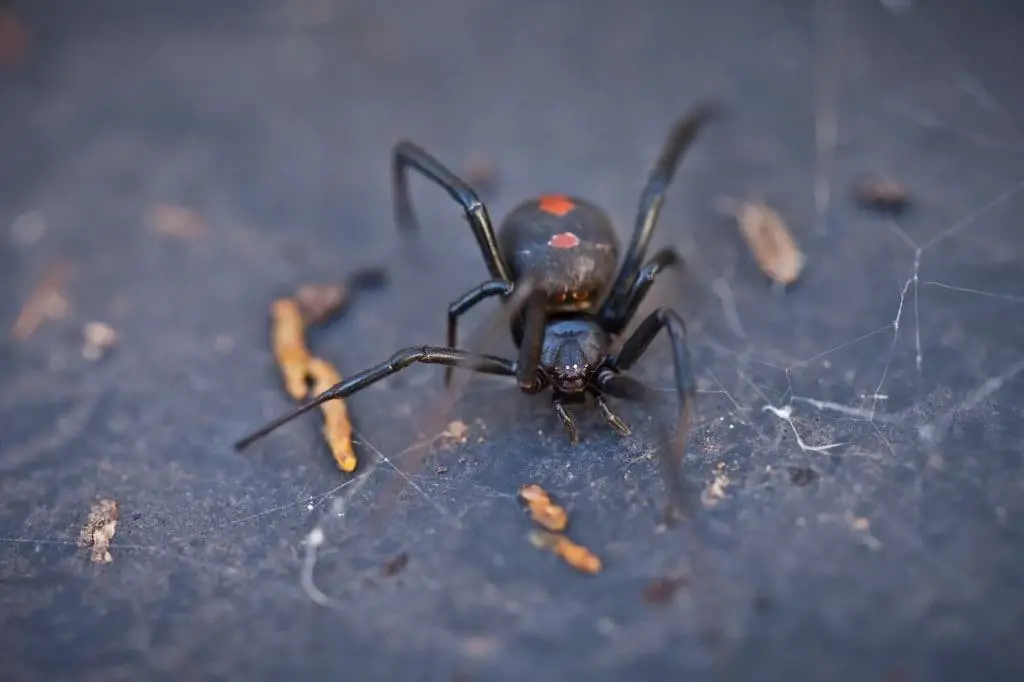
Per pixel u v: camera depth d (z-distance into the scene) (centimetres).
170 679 9
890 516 9
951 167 11
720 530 9
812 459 9
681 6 12
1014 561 9
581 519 9
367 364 10
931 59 12
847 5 12
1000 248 10
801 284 10
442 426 10
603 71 12
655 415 9
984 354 10
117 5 13
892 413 9
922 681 8
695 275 10
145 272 11
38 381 10
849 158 11
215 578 9
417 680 8
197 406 10
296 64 12
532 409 10
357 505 9
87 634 9
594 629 9
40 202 11
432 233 11
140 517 9
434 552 9
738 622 9
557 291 10
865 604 9
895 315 10
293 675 9
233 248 11
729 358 10
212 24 13
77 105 12
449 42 12
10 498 9
